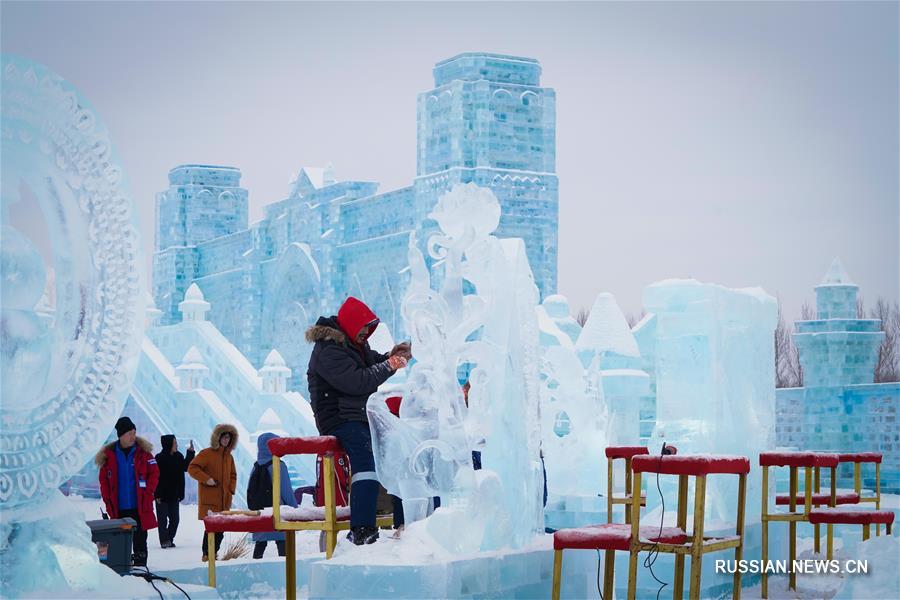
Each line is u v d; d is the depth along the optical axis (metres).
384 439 7.36
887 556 7.61
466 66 32.72
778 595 9.45
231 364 29.52
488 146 32.22
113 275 6.84
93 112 6.74
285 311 41.09
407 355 7.63
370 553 7.01
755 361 11.16
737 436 10.58
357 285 36.62
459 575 6.88
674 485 10.24
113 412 6.78
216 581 8.53
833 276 25.53
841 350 24.70
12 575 6.16
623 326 16.20
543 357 13.54
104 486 11.73
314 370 7.46
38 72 6.47
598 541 6.80
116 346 6.82
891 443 23.66
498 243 8.02
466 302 7.85
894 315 34.47
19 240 6.37
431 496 7.53
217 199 49.16
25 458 6.31
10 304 6.32
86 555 6.52
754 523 10.27
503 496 7.83
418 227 33.28
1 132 6.32
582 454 13.33
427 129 33.53
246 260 42.94
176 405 28.02
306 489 14.12
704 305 10.30
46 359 6.43
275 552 13.70
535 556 7.67
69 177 6.66
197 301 32.75
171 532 15.48
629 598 6.69
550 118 32.91
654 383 20.47
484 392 7.95
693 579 6.59
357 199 36.81
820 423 24.70
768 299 11.52
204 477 13.62
